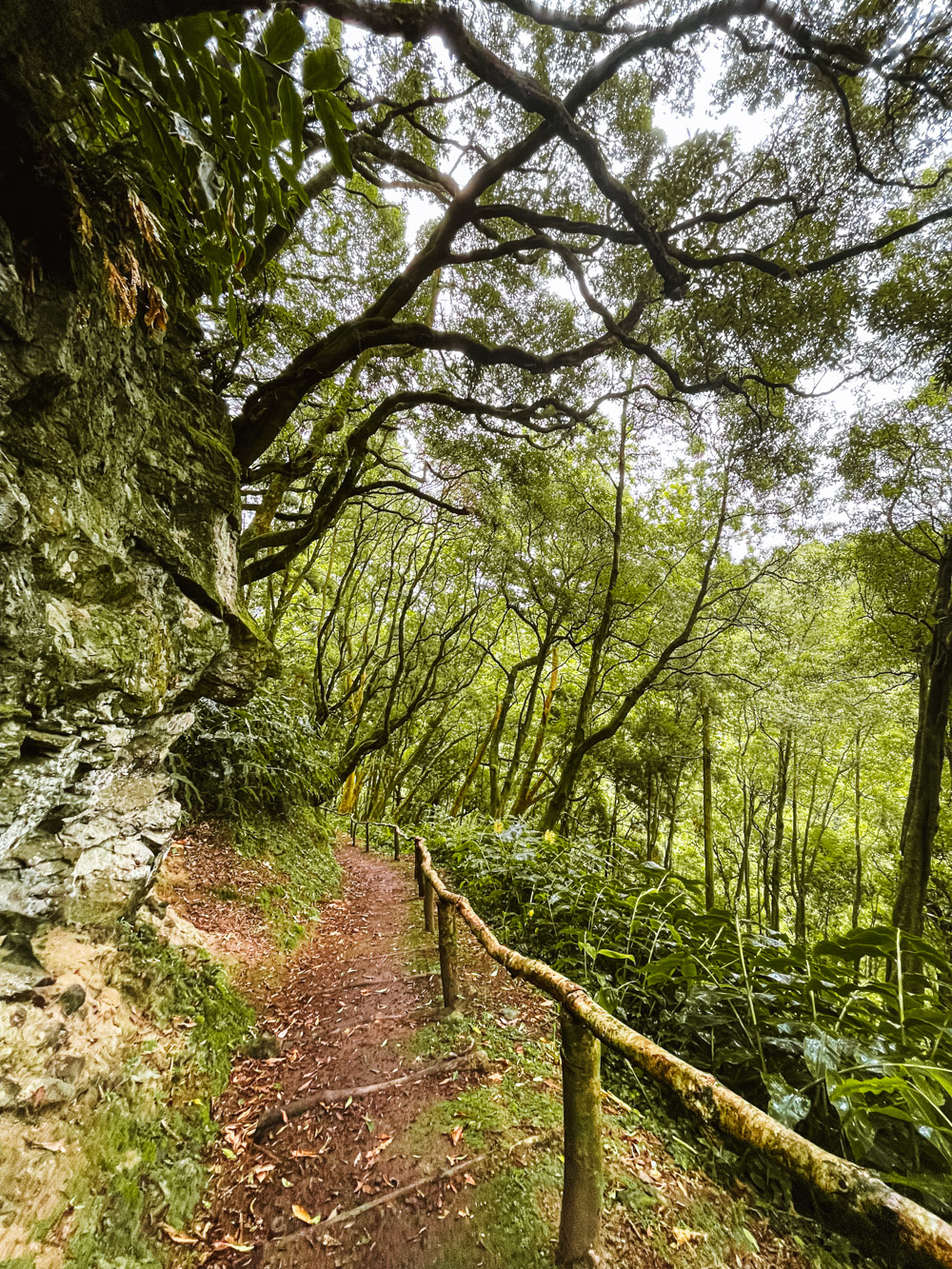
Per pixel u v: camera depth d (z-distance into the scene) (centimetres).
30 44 126
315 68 97
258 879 501
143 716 264
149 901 331
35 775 205
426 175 608
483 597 1322
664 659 954
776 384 664
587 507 1059
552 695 1325
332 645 1585
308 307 724
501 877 556
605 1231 177
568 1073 174
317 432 664
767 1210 203
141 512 262
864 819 1828
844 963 343
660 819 1692
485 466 963
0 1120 174
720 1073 281
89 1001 234
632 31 418
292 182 123
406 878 703
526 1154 214
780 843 1548
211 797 571
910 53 413
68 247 179
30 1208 164
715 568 1068
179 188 149
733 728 1594
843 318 595
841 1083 211
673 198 536
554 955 425
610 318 576
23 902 225
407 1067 283
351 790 1448
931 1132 192
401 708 1493
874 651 1095
